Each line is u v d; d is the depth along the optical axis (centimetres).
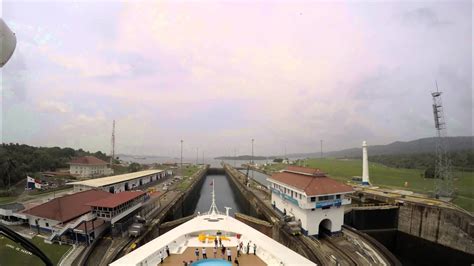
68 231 3647
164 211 5466
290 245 3947
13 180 7131
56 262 3053
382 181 8019
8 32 528
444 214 4666
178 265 2333
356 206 5578
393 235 5456
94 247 3472
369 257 3316
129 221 4241
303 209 4091
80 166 9538
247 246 2584
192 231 3036
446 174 6250
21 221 4238
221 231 3097
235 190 11362
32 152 9619
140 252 2358
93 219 3778
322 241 3909
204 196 10738
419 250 5034
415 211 5153
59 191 6831
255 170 17100
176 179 11275
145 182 9225
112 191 6612
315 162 17850
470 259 4262
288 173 5297
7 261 2992
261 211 5897
